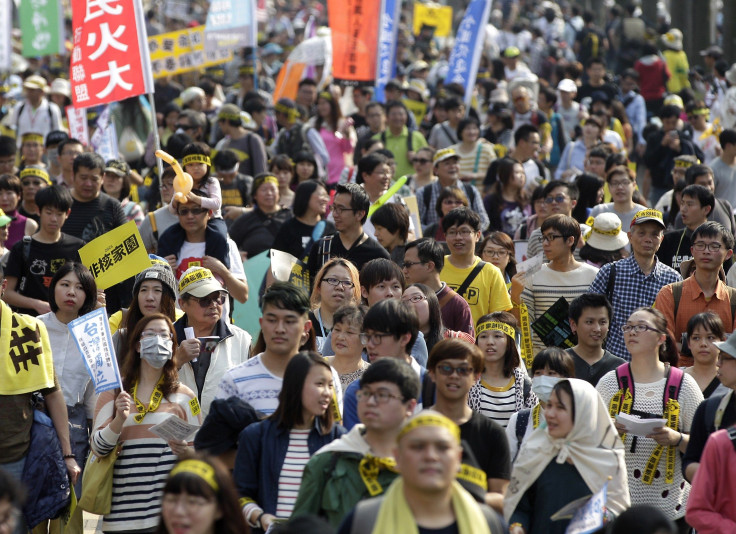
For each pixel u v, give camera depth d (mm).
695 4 102438
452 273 30750
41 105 60062
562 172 53750
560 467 19641
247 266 36438
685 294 28922
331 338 23547
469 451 17391
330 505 17531
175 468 15758
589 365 25938
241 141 49688
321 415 19406
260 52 94438
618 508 19500
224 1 53750
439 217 39000
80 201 35125
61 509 23797
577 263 31219
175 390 23359
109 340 22531
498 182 42625
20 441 22812
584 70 98188
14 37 105312
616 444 19875
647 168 55281
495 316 25047
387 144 54375
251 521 18797
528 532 19750
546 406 19906
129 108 55906
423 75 81000
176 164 30797
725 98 57906
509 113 57312
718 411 21438
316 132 54250
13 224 36750
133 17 37375
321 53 65875
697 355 25391
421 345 24031
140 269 28812
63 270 26359
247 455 19312
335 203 31062
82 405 26109
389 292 26125
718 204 35625
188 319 25641
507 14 115250
